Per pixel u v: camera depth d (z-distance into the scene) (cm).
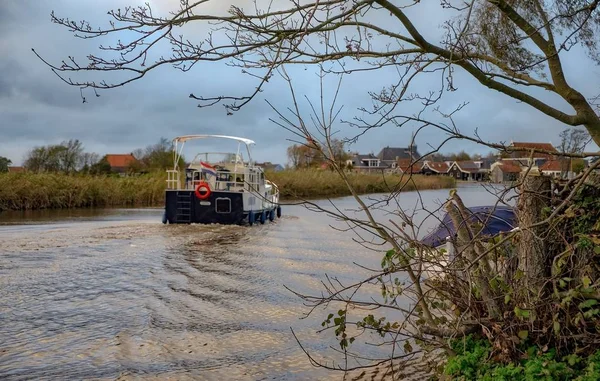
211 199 2095
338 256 1387
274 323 786
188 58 404
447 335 460
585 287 401
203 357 645
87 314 822
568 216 421
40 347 671
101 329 747
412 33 447
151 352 658
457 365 429
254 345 688
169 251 1446
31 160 4219
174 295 953
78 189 3194
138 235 1742
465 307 467
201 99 395
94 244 1523
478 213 482
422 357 589
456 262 462
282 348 677
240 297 943
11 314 813
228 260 1323
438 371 482
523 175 468
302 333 738
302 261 1309
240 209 2080
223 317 817
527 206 455
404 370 587
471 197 2352
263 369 606
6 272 1114
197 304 892
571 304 420
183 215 2106
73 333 728
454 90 454
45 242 1538
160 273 1144
